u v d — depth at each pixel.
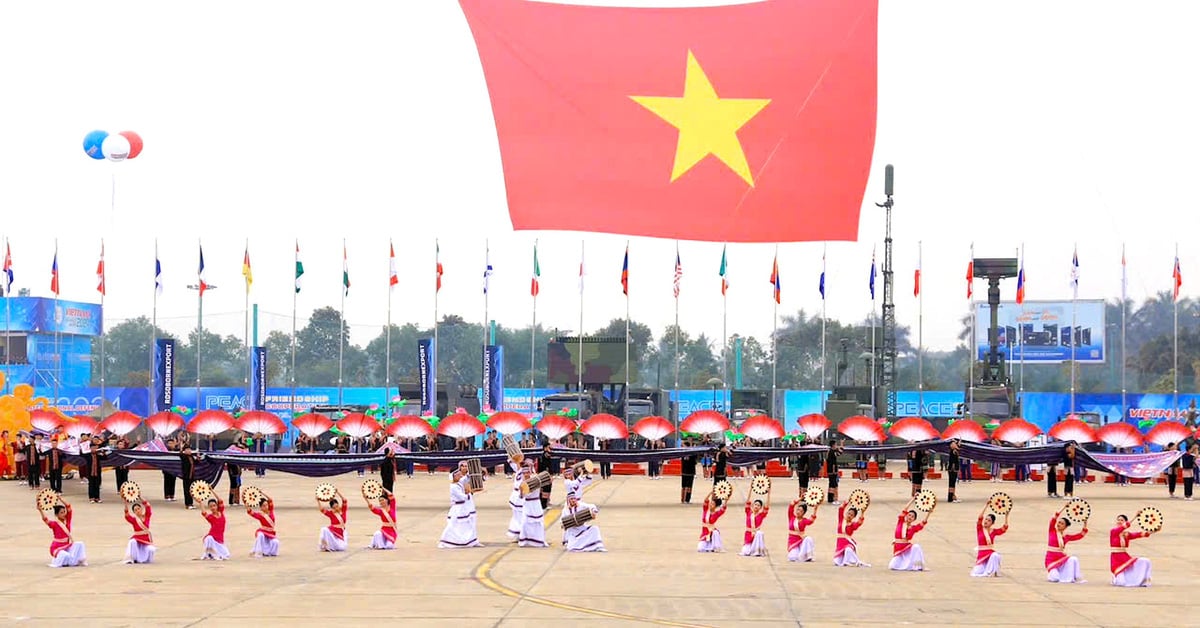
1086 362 91.44
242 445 43.88
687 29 41.16
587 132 41.38
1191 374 114.88
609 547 29.83
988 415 70.44
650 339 143.12
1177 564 27.75
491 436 59.19
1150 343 119.31
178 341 113.62
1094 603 21.55
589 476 29.50
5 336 80.44
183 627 18.39
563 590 22.58
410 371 146.62
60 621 18.94
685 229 41.50
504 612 19.94
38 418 48.25
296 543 30.45
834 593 22.45
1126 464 46.22
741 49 40.94
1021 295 67.19
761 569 25.86
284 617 19.36
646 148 41.38
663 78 41.25
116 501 42.84
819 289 66.44
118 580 23.75
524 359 149.12
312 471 40.09
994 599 21.92
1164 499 46.69
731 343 144.88
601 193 41.44
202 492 27.34
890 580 24.33
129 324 141.88
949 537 32.97
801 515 27.31
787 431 67.81
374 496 29.28
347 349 144.62
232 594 21.86
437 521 36.03
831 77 40.75
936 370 129.12
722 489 29.00
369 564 26.36
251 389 67.50
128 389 75.06
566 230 41.41
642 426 42.72
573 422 43.38
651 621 19.20
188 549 29.16
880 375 72.44
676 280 66.31
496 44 41.41
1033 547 30.55
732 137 41.09
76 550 26.06
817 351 141.50
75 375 85.44
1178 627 19.22
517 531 30.78
